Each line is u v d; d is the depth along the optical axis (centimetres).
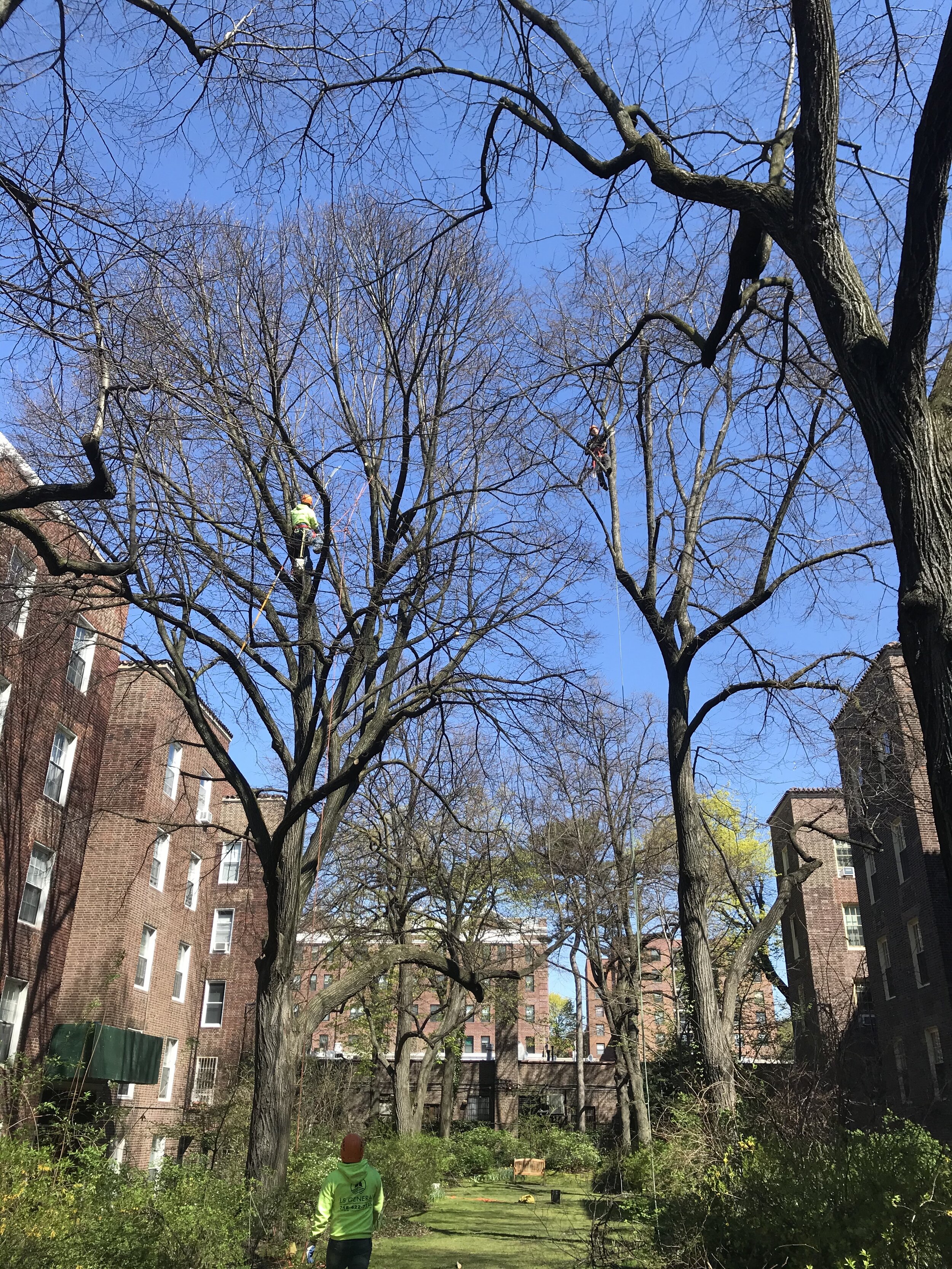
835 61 591
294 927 1335
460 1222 1902
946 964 2302
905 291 523
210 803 3014
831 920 3166
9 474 1467
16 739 1958
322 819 1416
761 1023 1934
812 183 597
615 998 2680
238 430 1177
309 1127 2212
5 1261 707
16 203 678
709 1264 752
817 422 1207
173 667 1422
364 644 1377
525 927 3183
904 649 521
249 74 771
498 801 2039
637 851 2731
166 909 2619
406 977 2833
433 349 1458
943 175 505
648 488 1572
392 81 794
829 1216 645
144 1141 2383
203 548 1182
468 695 1313
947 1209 579
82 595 1284
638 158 735
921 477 527
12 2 608
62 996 2241
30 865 2048
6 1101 1541
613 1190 2441
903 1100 2553
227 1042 2898
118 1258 815
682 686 1448
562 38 774
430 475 1460
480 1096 4903
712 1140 1061
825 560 1295
